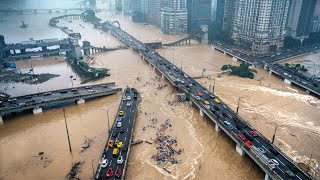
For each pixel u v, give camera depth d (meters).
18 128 148.50
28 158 123.62
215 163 120.31
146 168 116.69
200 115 161.12
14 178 111.69
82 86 198.12
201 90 185.12
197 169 116.31
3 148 131.25
